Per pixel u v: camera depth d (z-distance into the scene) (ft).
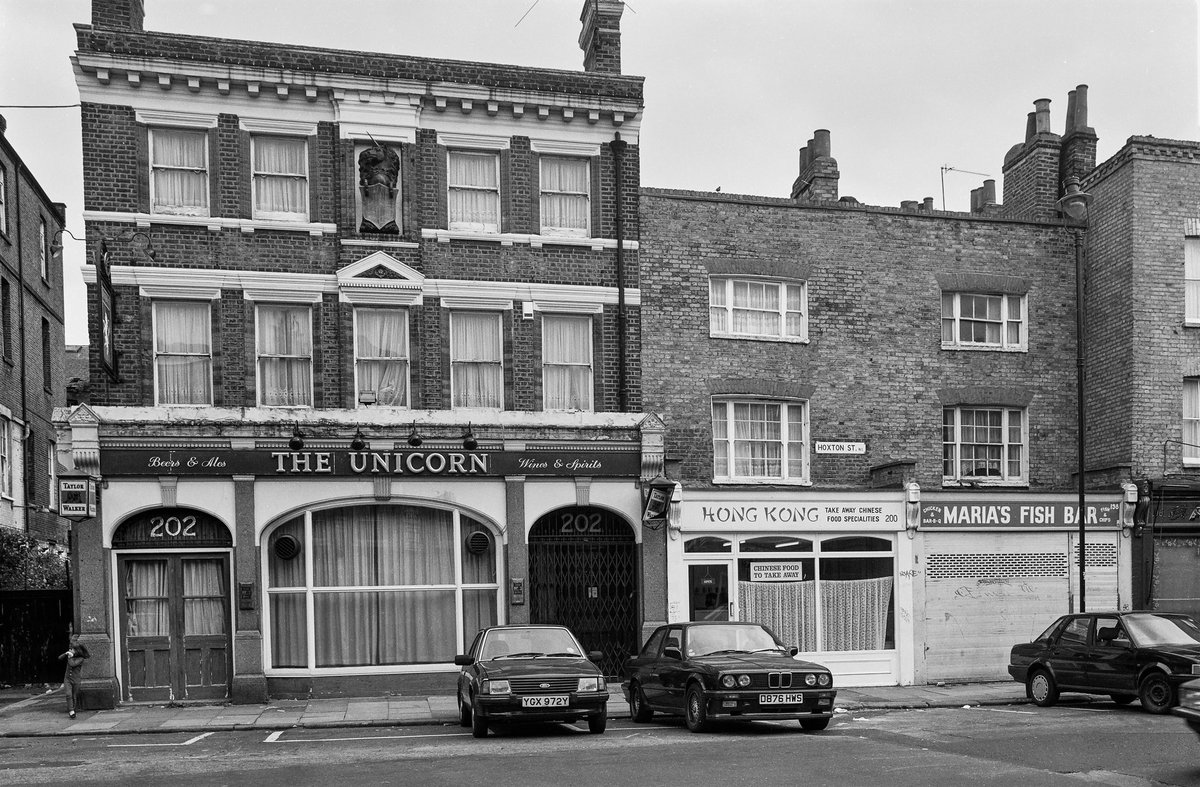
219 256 63.21
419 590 64.90
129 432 59.93
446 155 66.95
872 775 35.09
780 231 72.13
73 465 59.41
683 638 50.93
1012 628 70.28
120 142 61.98
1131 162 73.77
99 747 46.55
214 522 62.08
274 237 63.98
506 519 65.05
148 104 62.44
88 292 61.52
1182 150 74.23
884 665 68.28
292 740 47.67
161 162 63.21
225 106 63.52
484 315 67.26
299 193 65.00
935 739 43.62
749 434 71.31
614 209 68.95
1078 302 71.31
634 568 67.46
